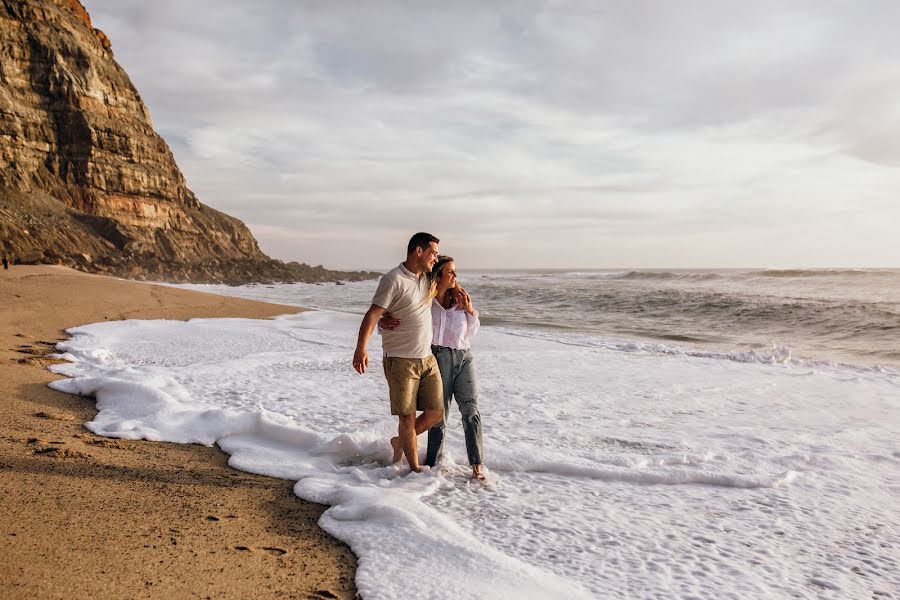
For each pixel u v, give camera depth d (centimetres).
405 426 420
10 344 961
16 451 417
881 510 384
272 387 730
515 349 1182
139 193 7812
